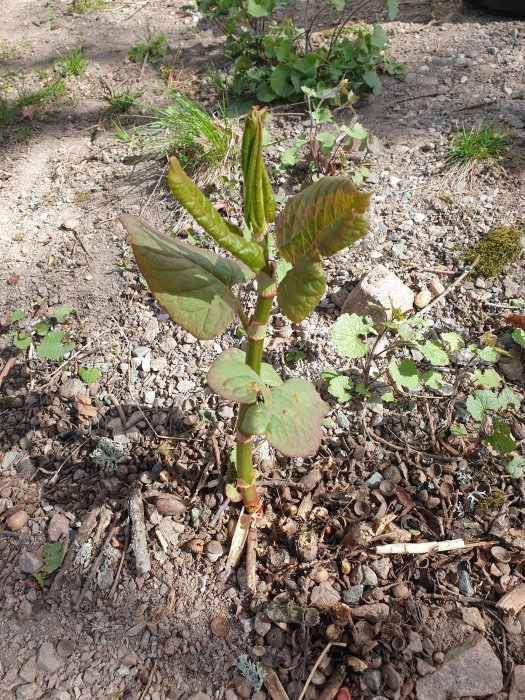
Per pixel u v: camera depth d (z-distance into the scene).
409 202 0.59
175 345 0.51
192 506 0.42
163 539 0.40
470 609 0.37
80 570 0.40
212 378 0.27
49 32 0.89
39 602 0.39
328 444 0.44
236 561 0.39
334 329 0.43
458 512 0.41
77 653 0.37
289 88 0.70
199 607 0.38
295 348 0.50
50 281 0.57
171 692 0.35
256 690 0.35
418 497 0.41
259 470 0.43
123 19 0.90
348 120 0.69
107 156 0.69
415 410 0.45
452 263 0.54
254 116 0.23
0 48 0.87
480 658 0.35
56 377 0.50
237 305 0.30
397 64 0.75
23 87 0.79
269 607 0.37
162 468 0.44
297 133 0.67
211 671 0.36
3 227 0.62
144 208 0.62
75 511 0.43
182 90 0.76
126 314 0.54
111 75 0.80
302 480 0.42
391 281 0.50
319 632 0.36
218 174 0.62
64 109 0.75
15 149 0.71
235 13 0.73
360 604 0.37
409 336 0.43
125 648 0.37
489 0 0.80
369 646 0.35
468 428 0.44
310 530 0.40
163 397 0.48
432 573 0.38
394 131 0.67
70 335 0.53
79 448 0.46
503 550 0.38
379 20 0.84
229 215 0.59
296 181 0.62
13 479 0.45
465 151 0.61
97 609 0.38
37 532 0.42
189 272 0.29
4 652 0.37
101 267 0.58
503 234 0.55
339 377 0.45
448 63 0.75
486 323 0.50
